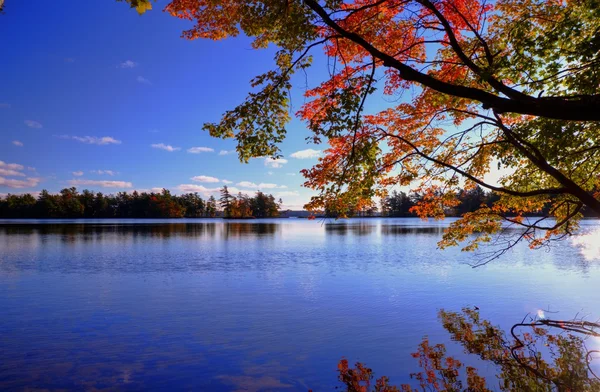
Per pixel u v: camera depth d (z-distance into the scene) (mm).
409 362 7297
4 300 12156
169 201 139750
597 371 6914
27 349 7914
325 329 9203
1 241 33938
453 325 9555
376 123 8445
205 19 6914
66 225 70562
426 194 9266
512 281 15406
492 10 7375
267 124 7273
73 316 10344
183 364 7164
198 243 33594
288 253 25906
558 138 6496
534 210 9484
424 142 8773
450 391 6066
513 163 8758
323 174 7434
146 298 12422
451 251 26969
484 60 7426
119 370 6895
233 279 15922
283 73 6793
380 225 79375
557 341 8438
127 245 31188
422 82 5566
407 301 12047
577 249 27312
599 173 8336
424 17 7191
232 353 7703
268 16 6445
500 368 7031
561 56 6301
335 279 15883
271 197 163750
